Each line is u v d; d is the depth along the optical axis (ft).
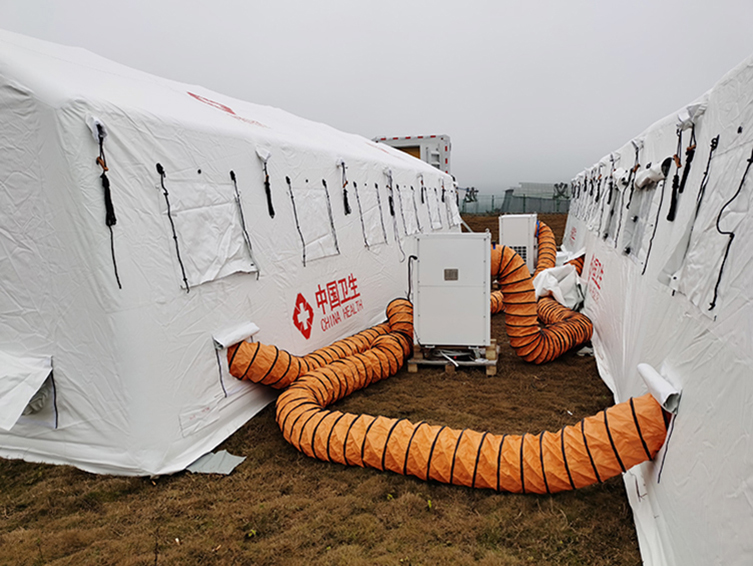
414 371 21.66
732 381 7.77
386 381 20.66
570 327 23.85
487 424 16.38
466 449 12.54
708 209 10.19
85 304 12.65
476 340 20.89
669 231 13.39
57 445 13.98
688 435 9.20
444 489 12.60
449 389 19.60
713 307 8.97
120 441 13.25
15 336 13.66
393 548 10.54
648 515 10.55
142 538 10.91
